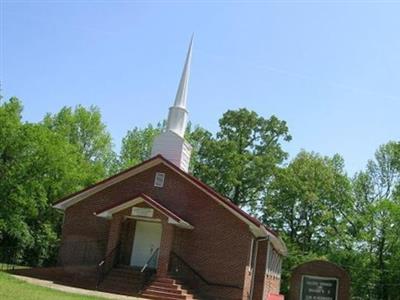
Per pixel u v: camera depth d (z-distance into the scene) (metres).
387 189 59.03
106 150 61.97
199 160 61.69
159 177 32.81
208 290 30.05
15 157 46.75
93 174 54.34
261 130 63.09
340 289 28.36
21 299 16.19
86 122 60.97
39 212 50.62
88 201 33.81
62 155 48.88
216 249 30.78
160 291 27.41
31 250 48.47
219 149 59.88
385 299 53.81
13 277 25.22
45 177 48.44
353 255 55.53
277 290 46.72
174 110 35.97
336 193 60.25
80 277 29.56
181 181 32.41
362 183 59.91
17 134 46.66
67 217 33.88
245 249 30.50
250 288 32.66
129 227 31.89
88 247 32.94
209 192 31.56
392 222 53.50
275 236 34.47
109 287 28.22
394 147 59.19
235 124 63.06
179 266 30.30
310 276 28.88
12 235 46.06
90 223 33.38
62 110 61.50
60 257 33.16
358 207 59.62
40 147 47.41
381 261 54.53
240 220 30.95
